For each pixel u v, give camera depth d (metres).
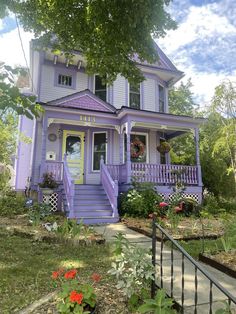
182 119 12.11
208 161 14.80
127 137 11.26
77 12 5.68
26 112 3.48
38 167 11.53
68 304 2.50
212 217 9.55
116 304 2.96
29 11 6.22
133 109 11.20
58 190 10.28
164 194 11.34
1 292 3.30
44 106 10.66
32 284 3.54
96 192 10.38
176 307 2.97
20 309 2.88
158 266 4.31
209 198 13.14
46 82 12.66
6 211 9.15
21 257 4.70
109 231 7.26
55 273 3.12
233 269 4.06
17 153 13.13
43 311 2.79
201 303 3.07
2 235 6.20
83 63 13.13
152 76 14.60
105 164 11.70
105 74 6.64
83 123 11.74
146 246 5.56
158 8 5.00
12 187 13.94
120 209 10.02
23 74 3.65
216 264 4.41
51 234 5.96
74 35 6.09
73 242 5.59
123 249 3.28
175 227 7.07
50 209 9.23
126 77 6.51
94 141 12.79
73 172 12.17
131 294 2.86
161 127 12.16
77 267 4.24
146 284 3.04
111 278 3.73
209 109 11.15
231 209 12.52
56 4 5.57
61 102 11.59
